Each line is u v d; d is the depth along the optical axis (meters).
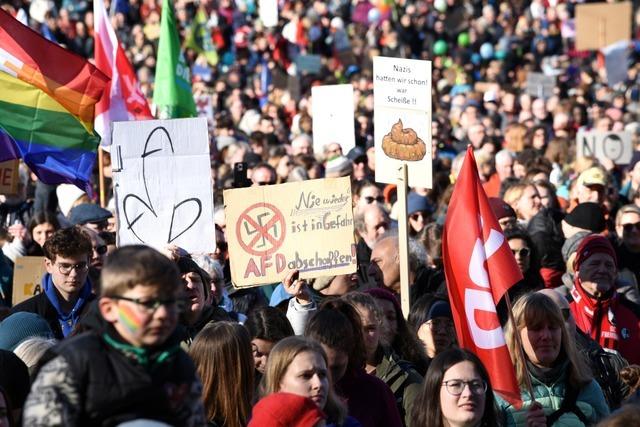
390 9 83.88
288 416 12.79
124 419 10.45
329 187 20.47
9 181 25.30
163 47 32.72
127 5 79.69
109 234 25.36
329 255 20.44
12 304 24.22
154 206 20.73
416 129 22.16
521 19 83.81
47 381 10.37
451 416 15.70
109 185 35.53
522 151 38.97
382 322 18.17
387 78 22.27
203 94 50.22
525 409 17.20
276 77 62.31
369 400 16.59
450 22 81.75
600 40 67.94
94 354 10.45
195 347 15.89
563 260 26.33
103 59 30.14
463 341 17.88
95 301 10.81
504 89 58.38
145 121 20.77
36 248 27.28
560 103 51.72
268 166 31.12
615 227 30.69
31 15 73.69
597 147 40.44
